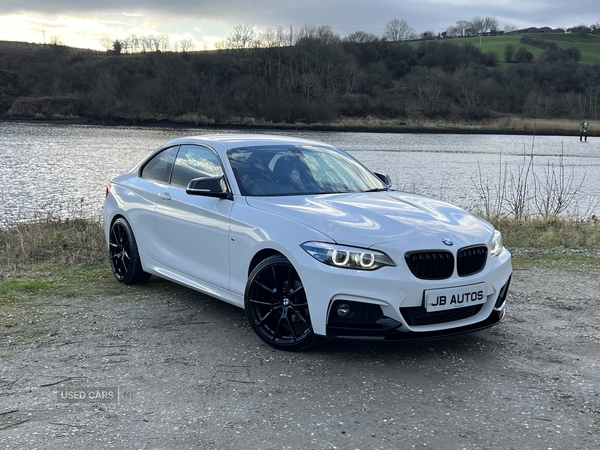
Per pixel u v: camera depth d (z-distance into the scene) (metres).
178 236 5.27
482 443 3.04
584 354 4.37
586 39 176.38
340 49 118.50
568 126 96.25
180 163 5.61
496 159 40.06
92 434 3.09
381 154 43.50
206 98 91.81
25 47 115.88
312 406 3.45
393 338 3.91
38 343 4.45
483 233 4.36
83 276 6.54
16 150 36.88
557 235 9.48
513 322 5.12
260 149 5.34
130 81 100.38
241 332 4.72
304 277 4.00
